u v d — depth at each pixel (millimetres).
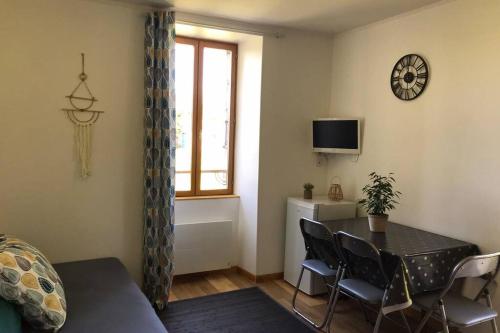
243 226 4047
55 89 2898
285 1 3016
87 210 3076
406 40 3229
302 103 3941
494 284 2598
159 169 3184
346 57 3881
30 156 2855
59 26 2881
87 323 1952
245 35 3701
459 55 2816
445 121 2916
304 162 4008
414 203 3162
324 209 3518
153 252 3211
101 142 3090
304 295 3602
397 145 3309
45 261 2164
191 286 3734
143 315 2084
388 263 2521
